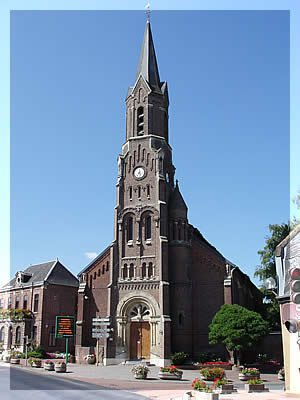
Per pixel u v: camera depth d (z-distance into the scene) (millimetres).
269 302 56969
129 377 34438
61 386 26641
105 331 46406
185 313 47062
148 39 59219
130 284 47844
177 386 28516
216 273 48844
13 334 62719
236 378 35156
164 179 50938
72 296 65812
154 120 54500
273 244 54906
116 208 51062
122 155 53344
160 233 48438
